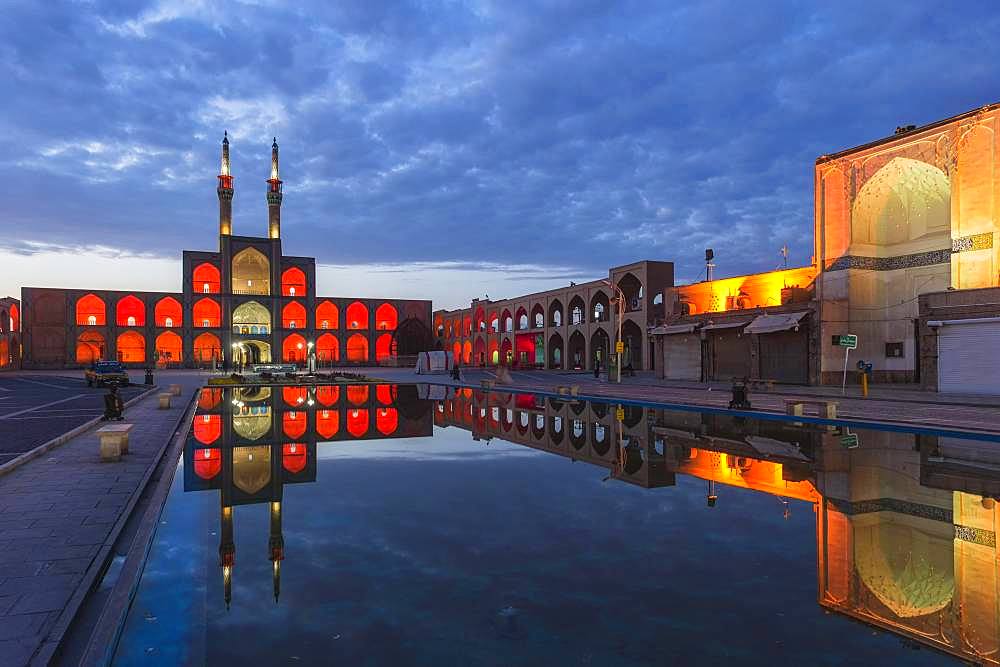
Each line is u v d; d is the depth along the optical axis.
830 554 4.56
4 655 3.06
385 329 74.69
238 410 17.97
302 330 67.06
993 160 20.14
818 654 2.97
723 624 3.33
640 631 3.24
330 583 4.02
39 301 58.25
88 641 3.26
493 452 9.94
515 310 60.31
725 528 5.30
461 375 43.53
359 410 17.89
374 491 6.95
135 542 5.02
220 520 5.72
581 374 43.00
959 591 3.83
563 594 3.78
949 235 23.12
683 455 9.38
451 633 3.23
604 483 7.32
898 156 23.11
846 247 24.92
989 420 12.53
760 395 20.80
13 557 4.66
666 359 34.03
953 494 6.58
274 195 65.62
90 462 8.91
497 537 5.07
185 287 61.28
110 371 32.41
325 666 2.87
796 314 25.70
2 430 12.27
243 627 3.35
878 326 25.45
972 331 19.59
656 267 43.16
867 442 10.49
